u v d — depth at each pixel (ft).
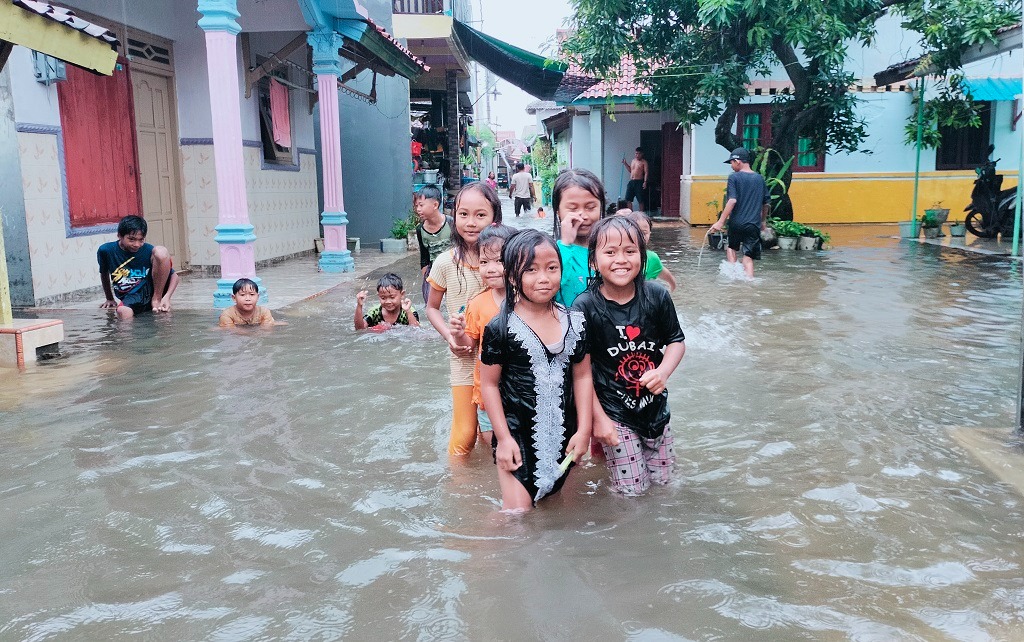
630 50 55.83
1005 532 10.32
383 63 48.96
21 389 17.49
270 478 12.34
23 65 28.53
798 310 26.73
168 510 11.16
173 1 38.96
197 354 20.81
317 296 31.81
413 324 24.43
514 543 10.08
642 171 70.85
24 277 28.68
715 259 42.78
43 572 9.45
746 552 9.77
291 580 9.20
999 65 63.36
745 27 52.95
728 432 14.39
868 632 8.02
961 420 14.94
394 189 57.67
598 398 11.91
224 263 28.91
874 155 66.18
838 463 12.82
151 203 37.58
